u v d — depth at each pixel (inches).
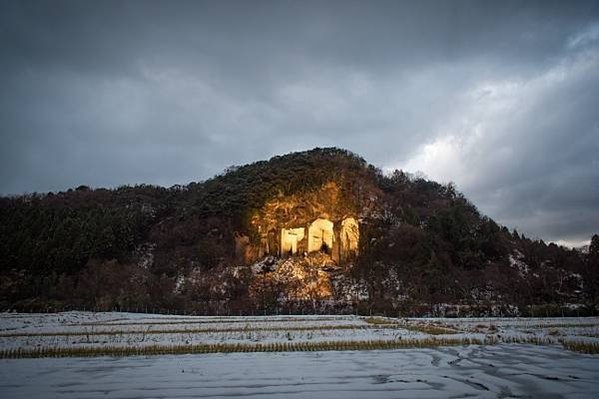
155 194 6082.7
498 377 700.7
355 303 2974.9
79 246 4033.0
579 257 3944.4
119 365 834.8
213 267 3853.3
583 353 959.6
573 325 1711.4
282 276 3563.0
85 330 1587.1
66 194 5954.7
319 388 630.5
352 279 3543.3
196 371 765.3
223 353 986.7
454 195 5408.5
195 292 3319.4
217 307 2962.6
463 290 3154.5
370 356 930.7
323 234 4220.0
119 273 3695.9
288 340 1222.3
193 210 4891.7
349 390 617.6
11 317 2353.6
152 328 1656.0
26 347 1109.7
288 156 5531.5
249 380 685.9
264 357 923.4
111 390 630.5
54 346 1122.0
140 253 4446.4
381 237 4060.0
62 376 732.0
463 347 1064.2
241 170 5531.5
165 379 698.2
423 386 639.8
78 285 3484.3
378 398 573.6
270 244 4185.5
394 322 1923.0
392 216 4456.2
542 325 1717.5
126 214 4992.6
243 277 3533.5
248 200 4566.9
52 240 4094.5
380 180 5433.1
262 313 2829.7
